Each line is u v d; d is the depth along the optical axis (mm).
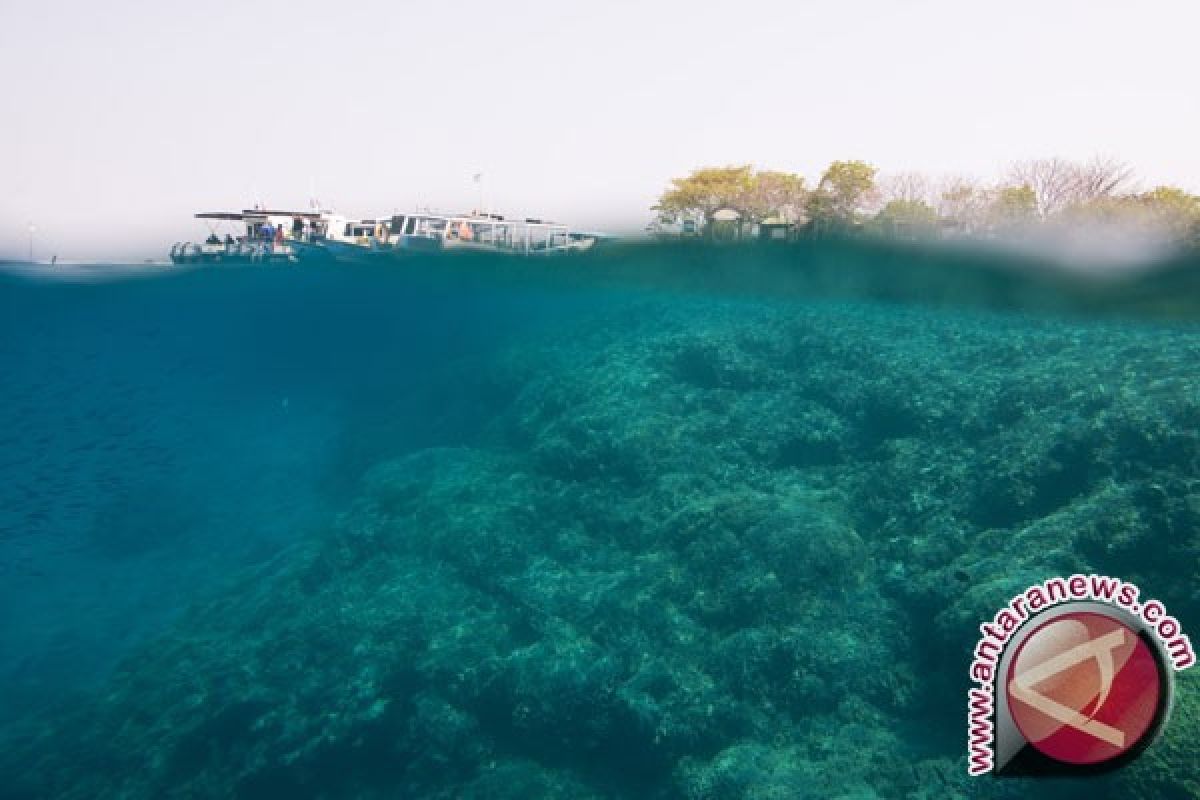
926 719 10492
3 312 40875
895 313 22297
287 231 36000
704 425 18000
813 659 11406
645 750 11305
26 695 17000
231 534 22953
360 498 19781
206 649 16203
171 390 36094
